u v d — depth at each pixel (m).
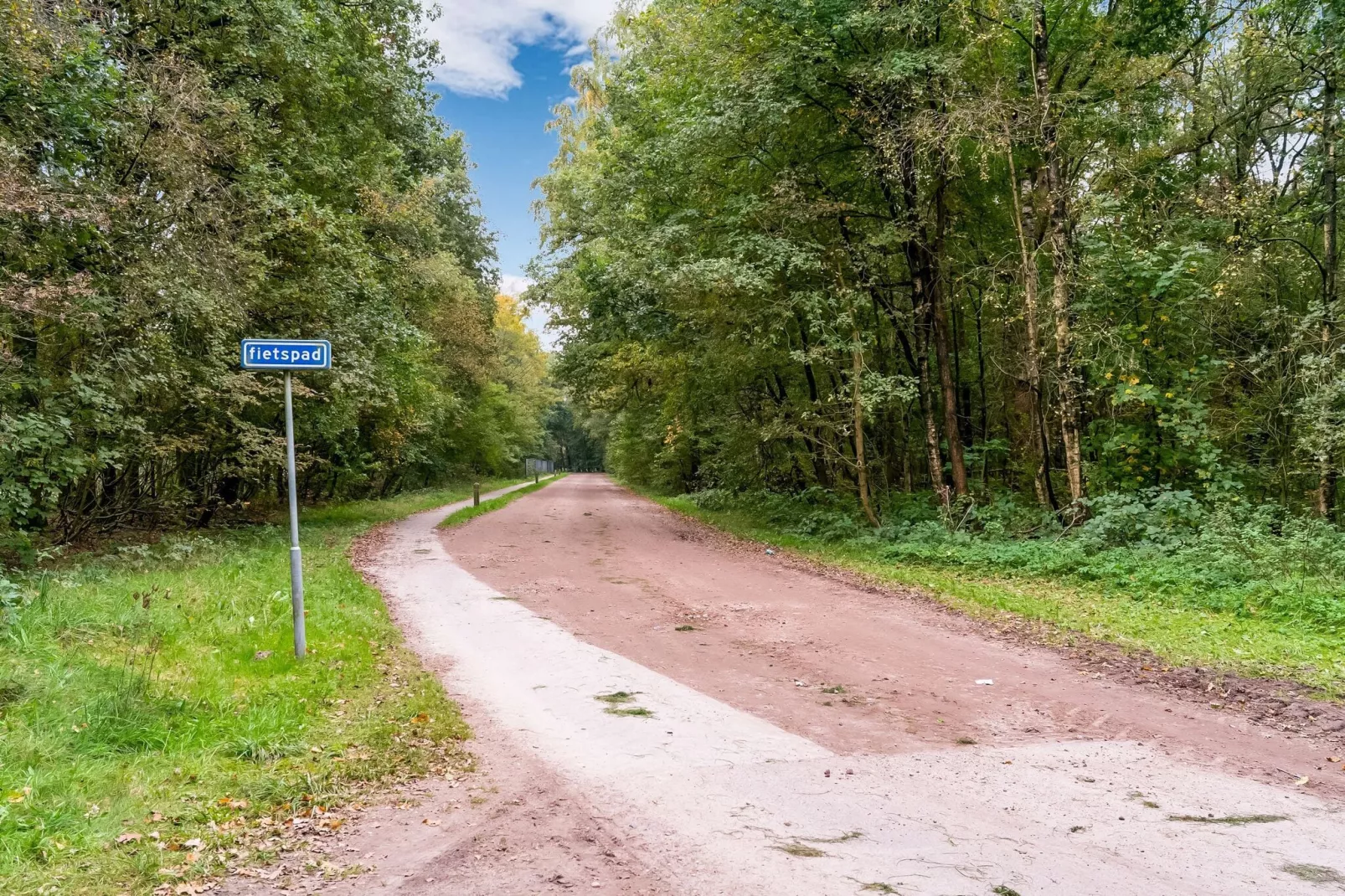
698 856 3.88
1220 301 14.93
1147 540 12.97
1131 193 16.86
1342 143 15.11
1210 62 17.66
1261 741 5.71
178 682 6.20
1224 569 11.01
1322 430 12.79
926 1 15.88
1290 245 15.90
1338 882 3.66
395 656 7.98
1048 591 11.46
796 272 18.61
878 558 15.27
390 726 5.73
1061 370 14.95
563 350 30.80
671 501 35.00
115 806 4.16
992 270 17.25
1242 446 15.80
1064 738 5.77
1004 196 18.72
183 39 13.57
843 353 19.64
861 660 8.05
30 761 4.55
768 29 17.50
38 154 10.11
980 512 16.28
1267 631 8.75
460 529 22.09
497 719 6.17
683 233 18.97
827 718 6.20
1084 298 15.24
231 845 3.93
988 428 23.48
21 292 8.77
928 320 19.14
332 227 16.06
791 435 21.11
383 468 29.75
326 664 7.23
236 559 12.94
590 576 13.77
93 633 7.29
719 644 8.77
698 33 19.41
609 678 7.37
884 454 22.86
